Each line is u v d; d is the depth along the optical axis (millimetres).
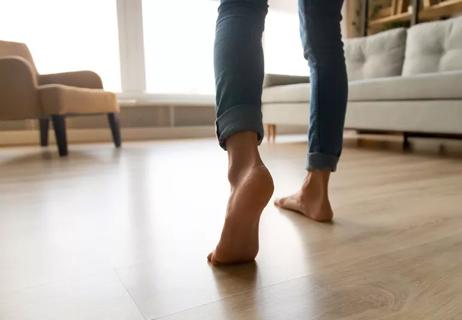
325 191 710
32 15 2836
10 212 785
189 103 3301
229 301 406
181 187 1056
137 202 875
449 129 1638
